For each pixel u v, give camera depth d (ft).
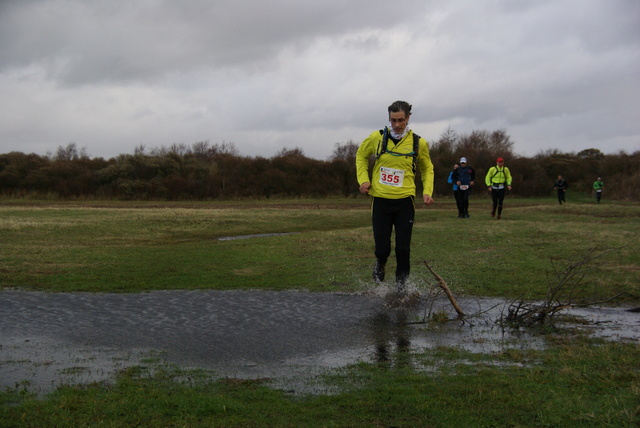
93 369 13.23
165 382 12.24
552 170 165.89
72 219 58.75
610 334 16.22
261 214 70.85
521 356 13.98
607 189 142.00
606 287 22.65
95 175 144.25
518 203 113.50
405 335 16.34
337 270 27.76
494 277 25.13
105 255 33.86
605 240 37.88
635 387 11.16
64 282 25.00
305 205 107.04
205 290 23.17
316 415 10.28
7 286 24.13
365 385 11.99
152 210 77.15
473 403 10.73
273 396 11.27
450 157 157.38
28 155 152.66
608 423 9.55
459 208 63.00
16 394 11.43
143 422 9.96
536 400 10.77
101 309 19.70
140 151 154.10
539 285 23.32
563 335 16.21
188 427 9.73
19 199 134.10
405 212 21.63
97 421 10.00
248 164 148.05
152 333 16.52
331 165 150.82
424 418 10.09
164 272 27.63
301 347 15.11
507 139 194.49
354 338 16.01
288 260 31.35
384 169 21.52
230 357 14.21
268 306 20.15
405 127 21.18
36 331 16.79
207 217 64.28
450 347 14.99
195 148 176.96
